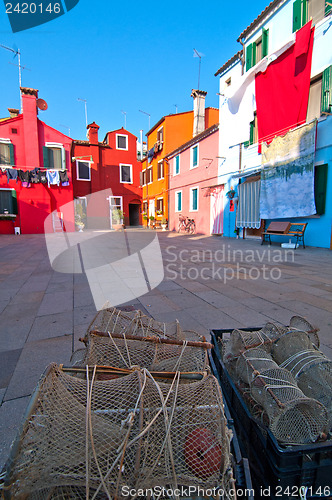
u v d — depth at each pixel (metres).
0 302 4.48
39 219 22.11
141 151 31.62
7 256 9.69
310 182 9.65
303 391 1.58
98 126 28.30
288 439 1.28
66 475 1.11
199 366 1.74
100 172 29.19
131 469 1.10
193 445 1.18
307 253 8.88
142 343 1.85
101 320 2.31
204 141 17.66
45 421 1.18
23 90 21.11
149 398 1.26
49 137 22.41
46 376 1.31
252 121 12.98
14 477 1.07
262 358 1.71
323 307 4.00
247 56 13.00
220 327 3.34
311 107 10.14
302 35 9.40
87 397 1.20
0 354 2.76
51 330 3.33
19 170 21.31
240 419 1.62
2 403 2.03
